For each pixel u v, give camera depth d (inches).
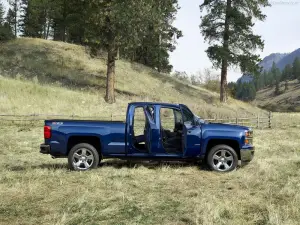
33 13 2155.5
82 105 901.8
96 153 316.8
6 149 443.5
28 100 856.3
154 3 933.2
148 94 1224.8
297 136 627.5
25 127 669.9
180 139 327.9
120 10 863.7
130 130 316.8
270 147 484.7
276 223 178.9
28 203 214.5
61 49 1476.4
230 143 331.9
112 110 897.5
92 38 936.9
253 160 377.7
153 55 1660.9
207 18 1277.1
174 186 260.7
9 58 1254.3
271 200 224.2
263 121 871.1
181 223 184.2
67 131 311.7
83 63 1369.3
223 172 316.8
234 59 1243.8
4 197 226.1
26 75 1119.0
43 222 182.9
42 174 293.7
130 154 317.7
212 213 192.2
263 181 275.4
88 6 916.0
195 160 328.8
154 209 206.1
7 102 815.7
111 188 252.7
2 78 992.2
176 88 1400.1
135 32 906.7
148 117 316.5
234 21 1227.2
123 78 1314.0
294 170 321.7
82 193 237.0
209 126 326.3
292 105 6594.5
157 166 344.5
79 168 314.7
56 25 2038.6
